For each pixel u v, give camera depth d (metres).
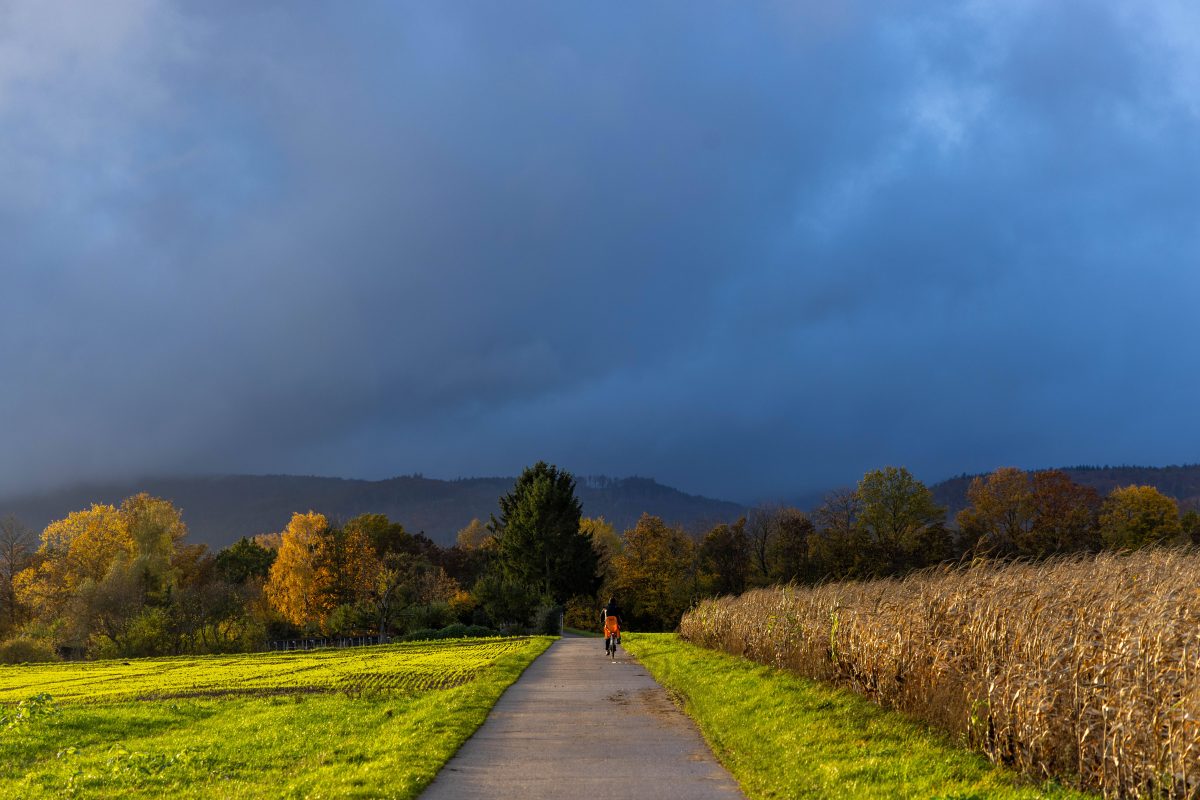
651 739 14.41
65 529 91.31
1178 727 8.59
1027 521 81.88
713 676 22.52
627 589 94.94
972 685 11.96
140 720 19.97
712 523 112.50
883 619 15.93
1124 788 8.94
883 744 11.94
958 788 9.39
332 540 85.38
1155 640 9.80
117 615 70.69
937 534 79.62
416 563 89.69
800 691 17.34
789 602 23.45
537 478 81.56
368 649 49.66
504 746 13.77
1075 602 12.41
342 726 17.25
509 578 71.94
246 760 14.05
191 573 106.06
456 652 40.59
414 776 11.22
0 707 20.72
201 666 43.25
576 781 11.16
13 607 86.25
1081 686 9.88
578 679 24.95
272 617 88.88
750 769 11.62
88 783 12.44
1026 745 10.12
